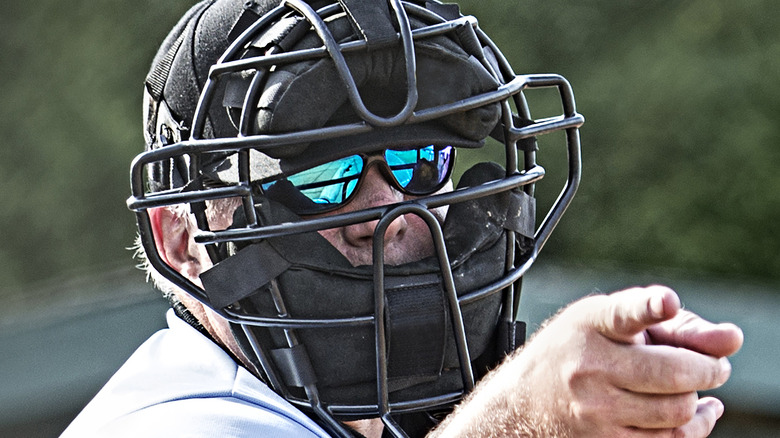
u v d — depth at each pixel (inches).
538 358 194.7
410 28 249.3
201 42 270.2
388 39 245.9
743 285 658.2
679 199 1461.6
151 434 244.2
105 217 1560.0
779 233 1432.1
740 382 522.9
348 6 247.0
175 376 266.4
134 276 611.5
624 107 1501.0
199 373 268.1
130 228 1558.8
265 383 268.2
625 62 1521.9
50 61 1606.8
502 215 266.2
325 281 249.6
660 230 1449.3
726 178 1461.6
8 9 1621.6
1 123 1587.1
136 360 278.7
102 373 520.4
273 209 251.1
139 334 542.3
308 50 243.6
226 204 267.7
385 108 254.5
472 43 259.9
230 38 265.9
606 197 1469.0
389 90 254.1
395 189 273.0
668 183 1471.5
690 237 1449.3
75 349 534.3
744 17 1514.5
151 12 1604.3
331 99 244.8
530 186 276.7
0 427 500.4
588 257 1448.1
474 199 265.4
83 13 1614.2
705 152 1476.4
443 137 256.2
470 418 205.5
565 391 187.8
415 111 248.2
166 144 277.0
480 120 258.2
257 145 241.9
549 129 274.5
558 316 197.0
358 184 267.4
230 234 244.8
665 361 178.2
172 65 274.7
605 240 1449.3
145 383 266.4
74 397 511.5
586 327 186.5
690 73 1503.4
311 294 249.6
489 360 278.4
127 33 1608.0
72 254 1553.9
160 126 279.3
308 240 250.1
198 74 269.0
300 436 251.3
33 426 502.9
